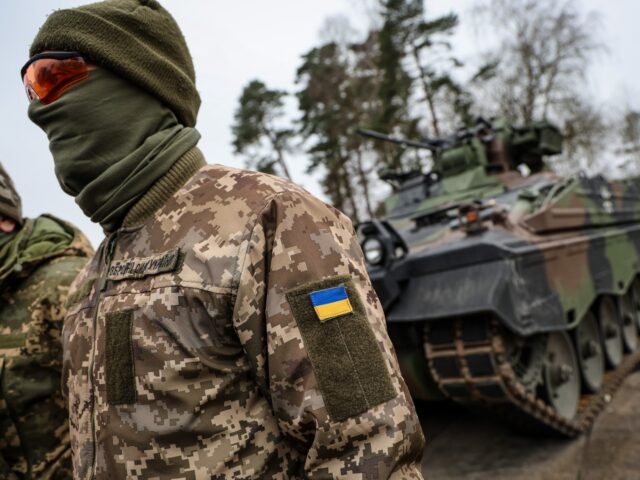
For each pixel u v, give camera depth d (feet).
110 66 4.61
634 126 109.60
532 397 14.69
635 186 29.40
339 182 83.51
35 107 4.86
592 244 19.71
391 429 3.82
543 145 27.17
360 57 80.84
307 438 3.92
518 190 22.76
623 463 14.46
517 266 14.19
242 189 4.38
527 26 74.79
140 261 4.41
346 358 3.91
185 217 4.41
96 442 4.33
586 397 19.02
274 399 3.98
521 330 13.55
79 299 5.15
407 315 14.55
